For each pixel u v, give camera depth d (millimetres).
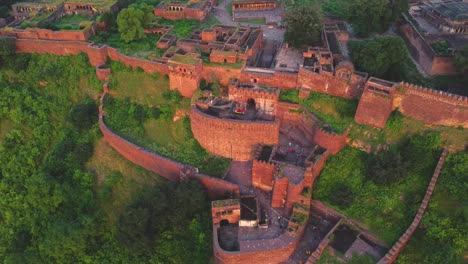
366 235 58125
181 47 81688
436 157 61469
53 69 86125
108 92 81500
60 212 73312
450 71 71188
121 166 74938
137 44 84500
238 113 71125
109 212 70875
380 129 64625
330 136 63594
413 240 56344
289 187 59531
